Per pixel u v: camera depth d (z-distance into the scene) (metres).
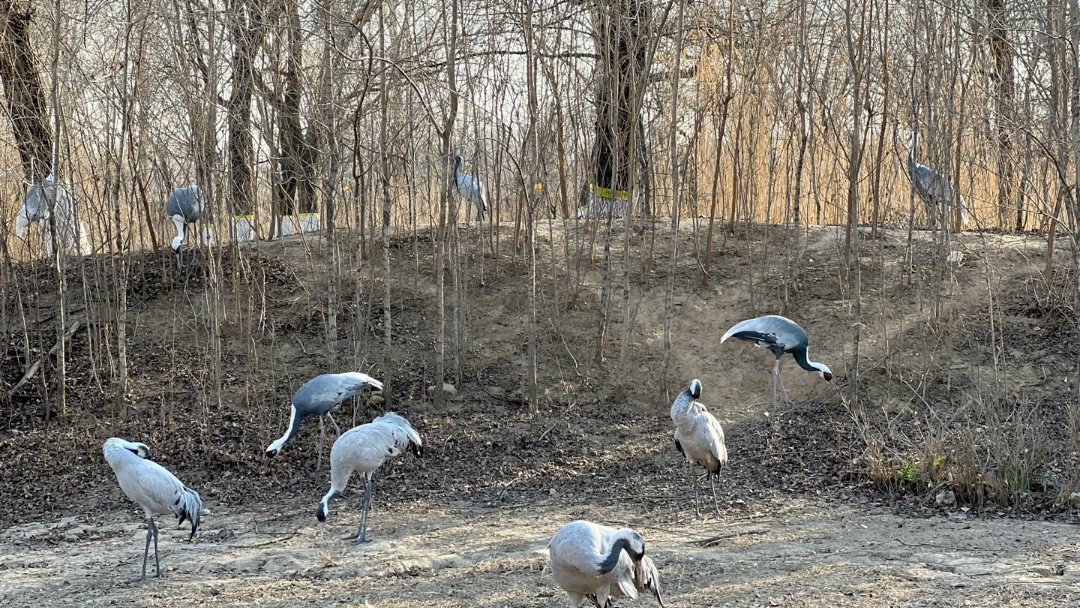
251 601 7.03
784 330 10.50
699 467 10.37
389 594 7.15
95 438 11.00
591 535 6.05
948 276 13.20
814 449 10.58
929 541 8.12
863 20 11.48
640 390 12.09
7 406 11.65
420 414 11.55
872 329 12.68
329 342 11.04
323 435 10.34
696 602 6.77
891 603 6.54
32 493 10.07
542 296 13.05
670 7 11.78
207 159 11.91
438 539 8.60
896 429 10.61
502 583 7.35
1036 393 11.27
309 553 8.23
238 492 10.06
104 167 13.20
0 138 12.52
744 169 15.28
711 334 12.91
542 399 11.88
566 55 12.94
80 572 7.87
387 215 11.50
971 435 9.86
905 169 13.30
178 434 11.04
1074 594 6.63
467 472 10.39
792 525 8.73
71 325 12.81
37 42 12.22
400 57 11.70
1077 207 11.16
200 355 12.42
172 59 11.74
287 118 12.49
